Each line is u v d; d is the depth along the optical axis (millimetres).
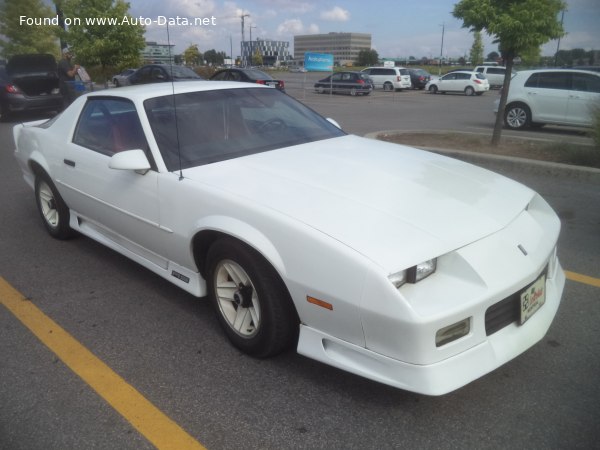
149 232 3387
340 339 2400
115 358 3004
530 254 2518
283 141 3703
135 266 4305
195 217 2957
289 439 2346
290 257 2455
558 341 3057
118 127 3723
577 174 6707
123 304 3648
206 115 3658
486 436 2334
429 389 2170
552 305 2703
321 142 3777
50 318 3471
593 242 4629
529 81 12594
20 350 3109
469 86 27984
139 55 16953
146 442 2357
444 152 7930
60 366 2941
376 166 3197
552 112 12297
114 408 2582
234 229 2682
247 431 2402
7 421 2510
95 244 4809
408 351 2174
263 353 2850
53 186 4555
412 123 14320
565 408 2496
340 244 2307
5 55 25844
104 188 3697
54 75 14156
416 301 2162
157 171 3248
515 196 2975
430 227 2432
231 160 3301
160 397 2652
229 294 3008
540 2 7594
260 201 2697
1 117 13750
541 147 8734
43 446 2348
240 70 21438
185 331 3279
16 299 3746
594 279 3867
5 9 25625
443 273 2307
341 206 2594
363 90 26203
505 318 2418
